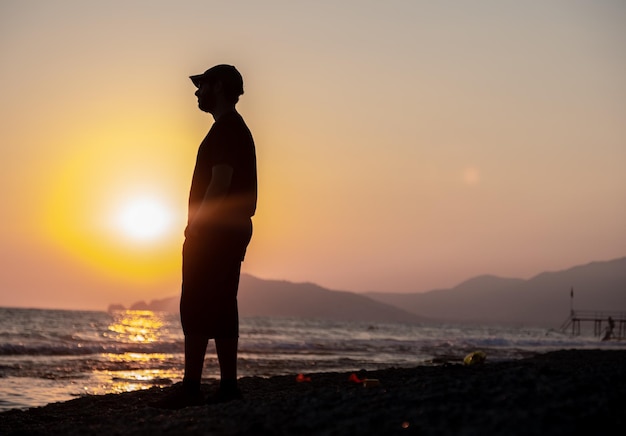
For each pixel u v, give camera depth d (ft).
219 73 17.43
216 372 47.09
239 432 11.43
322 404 13.17
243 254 17.34
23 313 250.37
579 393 12.14
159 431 12.38
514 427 9.80
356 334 177.68
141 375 49.01
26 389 37.83
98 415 20.29
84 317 260.62
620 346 148.15
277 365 57.93
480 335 219.00
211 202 16.60
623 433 9.79
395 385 15.81
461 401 12.08
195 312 16.97
